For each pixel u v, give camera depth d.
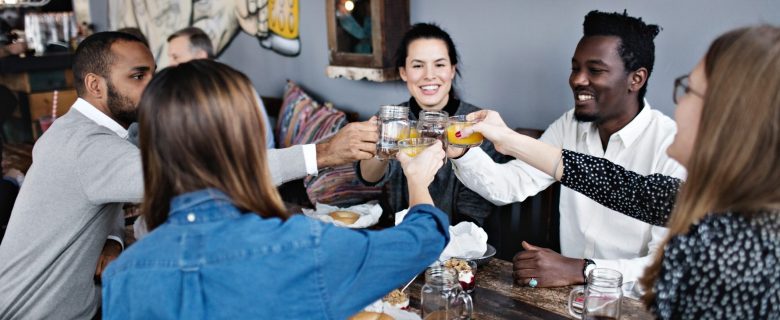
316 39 3.48
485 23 2.77
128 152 1.59
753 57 0.90
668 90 2.36
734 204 0.95
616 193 1.52
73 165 1.60
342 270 1.00
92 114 1.78
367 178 2.04
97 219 1.69
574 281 1.63
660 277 1.00
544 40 2.60
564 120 2.21
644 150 1.94
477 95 2.89
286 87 3.62
